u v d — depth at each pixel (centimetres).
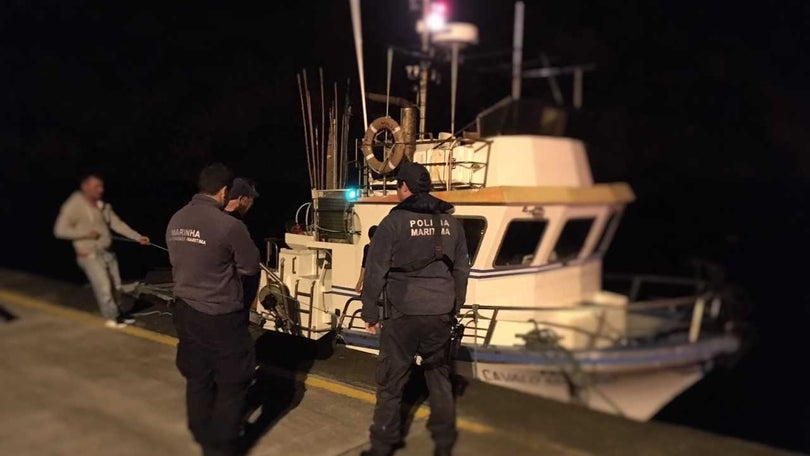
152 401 382
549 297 498
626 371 448
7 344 492
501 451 316
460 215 474
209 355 316
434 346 322
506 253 479
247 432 346
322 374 443
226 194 329
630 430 340
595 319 466
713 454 312
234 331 316
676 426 350
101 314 582
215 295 311
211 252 307
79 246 533
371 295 309
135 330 537
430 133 560
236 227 311
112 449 318
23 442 323
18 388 398
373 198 515
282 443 333
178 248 314
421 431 348
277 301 558
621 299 501
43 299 632
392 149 526
